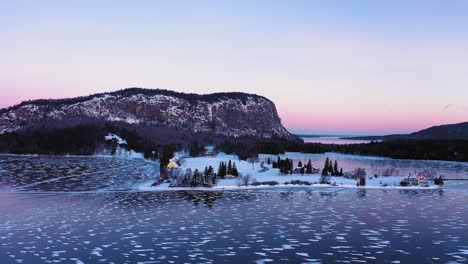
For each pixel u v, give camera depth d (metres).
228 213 104.56
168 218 97.25
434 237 80.50
